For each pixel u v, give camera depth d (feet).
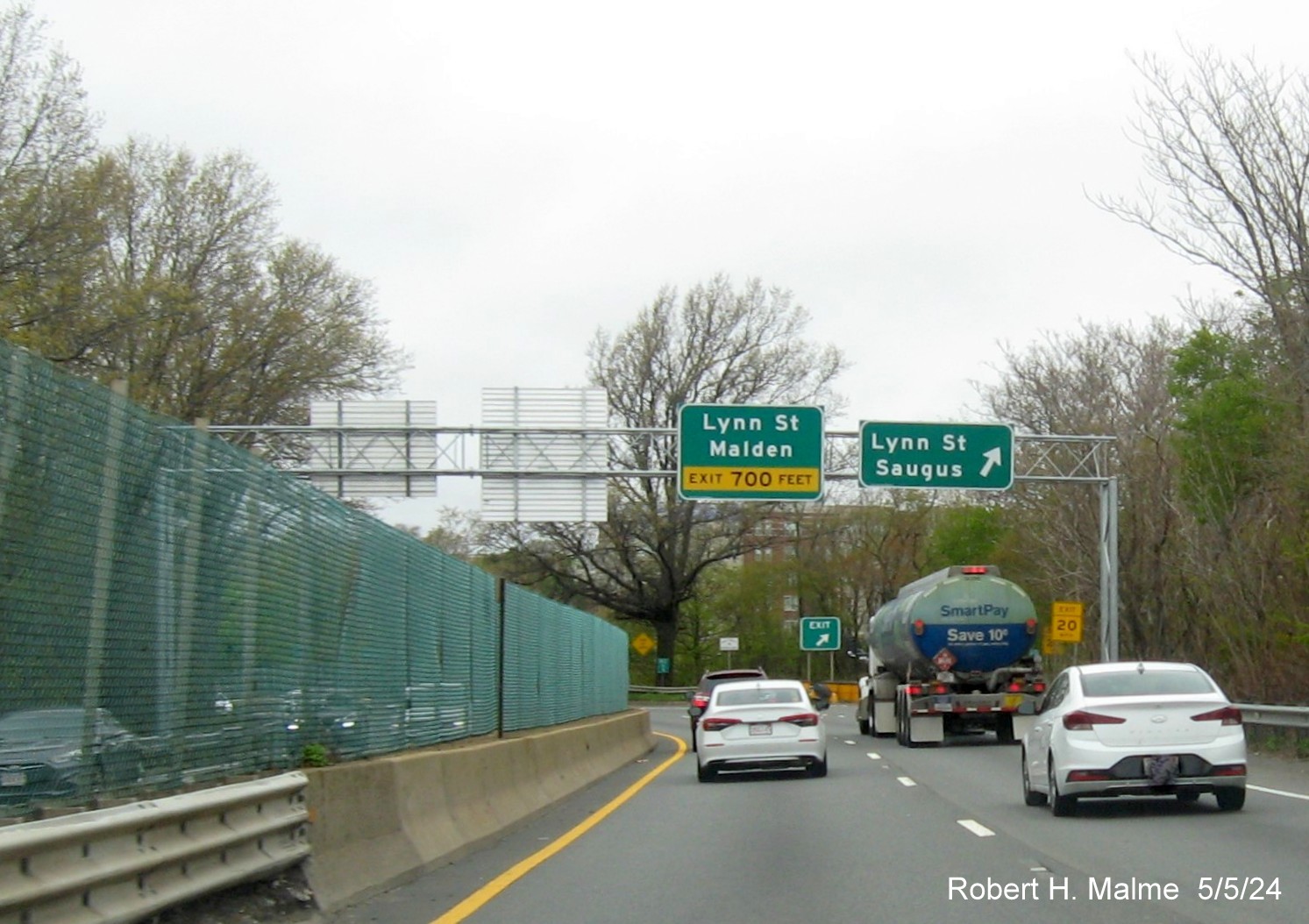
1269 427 108.47
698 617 295.69
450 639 62.44
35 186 115.34
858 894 36.01
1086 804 56.80
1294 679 94.38
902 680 124.88
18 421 25.40
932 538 232.32
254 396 152.56
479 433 114.52
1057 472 147.84
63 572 26.91
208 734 33.24
